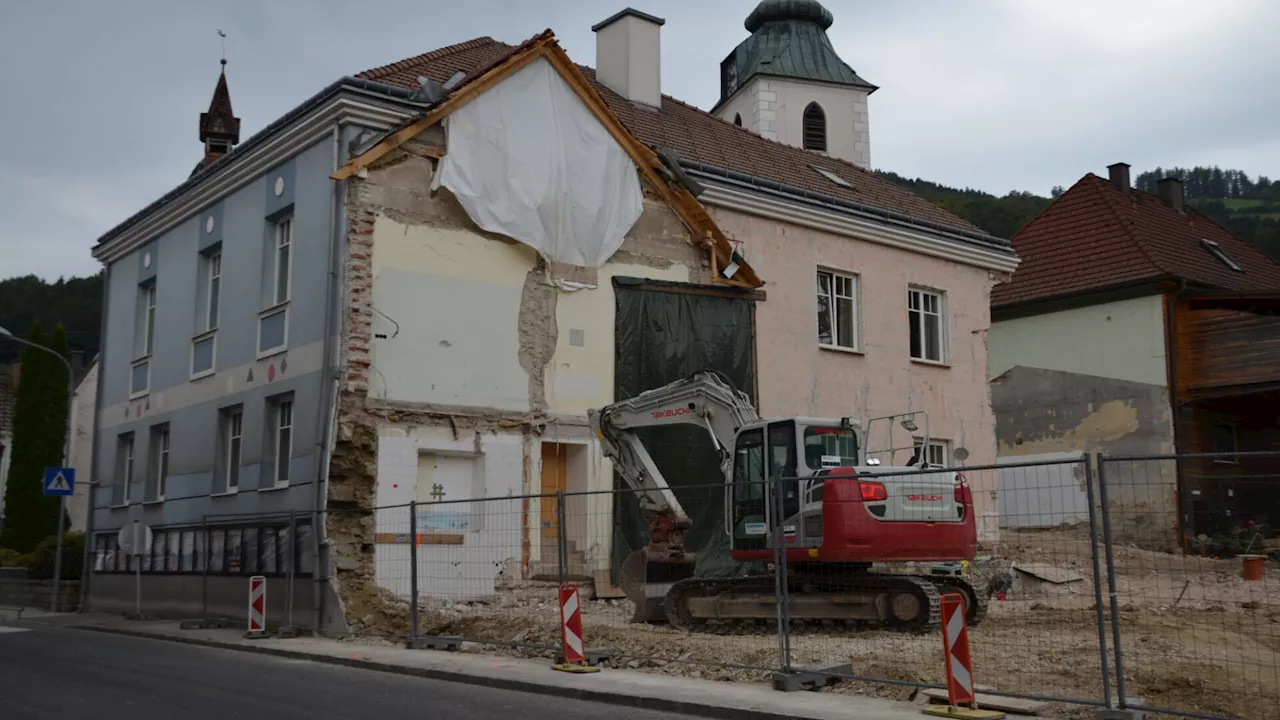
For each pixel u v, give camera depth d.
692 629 14.05
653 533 15.28
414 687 10.34
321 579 15.32
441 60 19.83
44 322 67.25
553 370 17.69
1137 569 11.68
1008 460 30.17
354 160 15.94
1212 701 8.82
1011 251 25.27
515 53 17.58
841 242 22.34
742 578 13.69
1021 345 30.48
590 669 10.77
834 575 13.50
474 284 17.00
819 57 36.81
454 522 16.23
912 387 23.12
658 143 21.44
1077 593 15.41
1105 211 31.41
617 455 15.62
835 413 21.58
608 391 18.33
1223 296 27.25
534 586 16.44
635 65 23.41
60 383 33.81
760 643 12.42
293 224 17.28
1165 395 27.62
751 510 14.12
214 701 9.46
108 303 23.75
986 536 16.66
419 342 16.30
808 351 21.36
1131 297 28.50
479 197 17.05
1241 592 10.95
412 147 16.61
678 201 19.77
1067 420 29.28
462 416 16.55
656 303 19.12
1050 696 8.14
